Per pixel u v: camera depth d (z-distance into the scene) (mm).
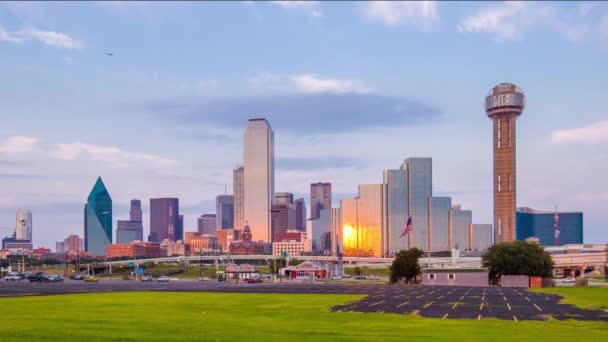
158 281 189625
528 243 169750
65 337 39844
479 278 158625
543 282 150500
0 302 73875
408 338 41062
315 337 41469
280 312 61844
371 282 190000
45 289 112625
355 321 52625
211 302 76125
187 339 39625
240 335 42156
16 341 37844
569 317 57438
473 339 40750
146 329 44812
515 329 46844
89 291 104688
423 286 143875
